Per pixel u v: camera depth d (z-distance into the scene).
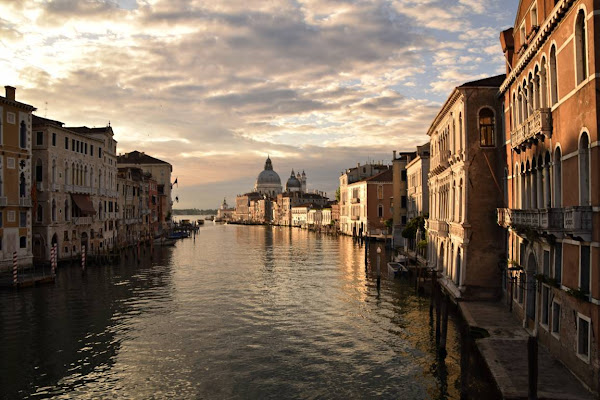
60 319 26.14
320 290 34.62
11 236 37.97
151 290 34.75
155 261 53.81
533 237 17.14
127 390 16.80
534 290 19.23
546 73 16.94
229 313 27.62
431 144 38.97
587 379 13.09
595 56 12.35
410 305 29.19
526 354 16.58
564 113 14.77
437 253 34.31
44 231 43.03
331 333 23.41
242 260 55.16
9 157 37.75
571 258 14.26
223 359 19.86
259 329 24.22
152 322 25.58
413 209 54.53
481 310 22.92
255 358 19.97
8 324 25.09
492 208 25.08
